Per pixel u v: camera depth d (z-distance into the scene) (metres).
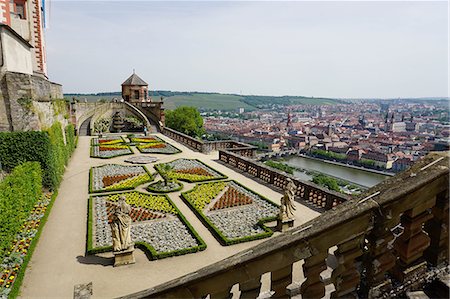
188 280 2.91
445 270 2.85
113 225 12.18
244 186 22.38
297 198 19.73
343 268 2.79
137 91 70.81
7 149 19.22
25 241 13.81
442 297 2.69
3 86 19.97
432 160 2.89
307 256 2.78
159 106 59.09
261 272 2.83
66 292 10.57
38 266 12.19
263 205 18.72
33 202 17.34
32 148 19.83
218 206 18.33
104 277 11.56
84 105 56.34
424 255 2.94
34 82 21.31
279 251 2.76
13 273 11.39
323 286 2.91
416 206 2.69
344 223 2.68
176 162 31.02
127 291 10.76
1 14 30.44
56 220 16.66
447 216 2.78
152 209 18.12
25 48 24.72
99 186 22.66
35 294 10.42
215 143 37.94
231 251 13.63
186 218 16.95
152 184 22.95
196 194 20.58
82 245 13.95
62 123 30.03
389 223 2.67
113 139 46.53
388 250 2.75
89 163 31.11
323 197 18.20
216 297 2.93
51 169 20.64
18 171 16.95
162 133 55.34
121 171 27.39
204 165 29.64
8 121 20.14
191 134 76.88
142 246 13.81
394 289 2.79
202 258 13.05
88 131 53.38
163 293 2.96
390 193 2.65
